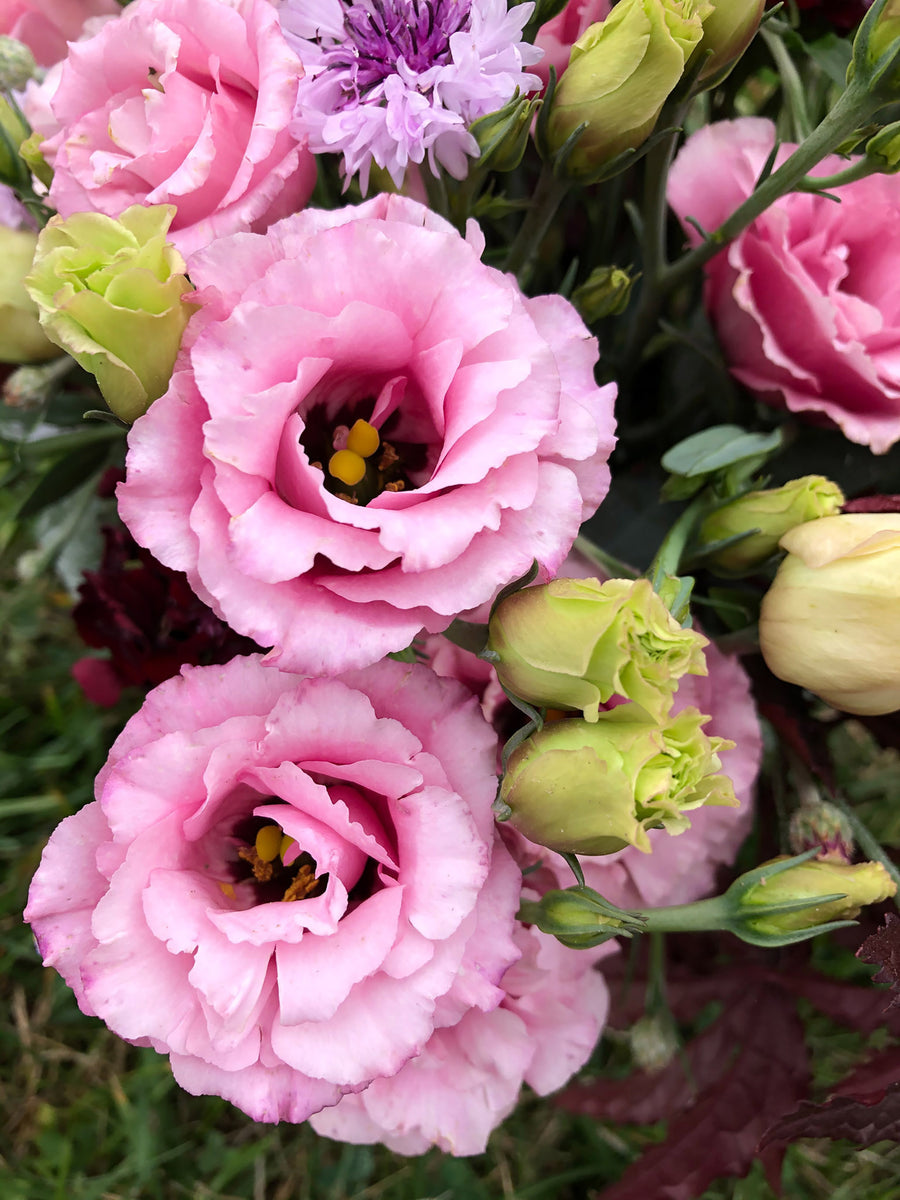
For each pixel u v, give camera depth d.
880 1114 0.19
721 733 0.22
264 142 0.17
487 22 0.18
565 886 0.21
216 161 0.18
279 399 0.14
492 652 0.16
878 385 0.21
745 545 0.20
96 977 0.16
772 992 0.23
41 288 0.15
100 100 0.19
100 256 0.15
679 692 0.21
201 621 0.24
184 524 0.15
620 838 0.15
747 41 0.18
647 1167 0.22
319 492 0.14
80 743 0.34
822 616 0.18
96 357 0.15
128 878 0.16
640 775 0.15
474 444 0.15
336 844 0.16
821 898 0.17
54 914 0.17
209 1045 0.16
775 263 0.21
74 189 0.18
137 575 0.24
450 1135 0.20
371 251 0.15
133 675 0.26
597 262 0.26
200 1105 0.30
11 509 0.34
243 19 0.17
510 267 0.21
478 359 0.15
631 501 0.25
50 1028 0.31
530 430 0.15
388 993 0.16
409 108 0.18
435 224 0.16
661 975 0.23
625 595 0.14
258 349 0.15
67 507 0.30
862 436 0.21
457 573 0.15
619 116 0.17
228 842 0.18
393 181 0.19
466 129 0.19
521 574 0.15
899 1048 0.20
